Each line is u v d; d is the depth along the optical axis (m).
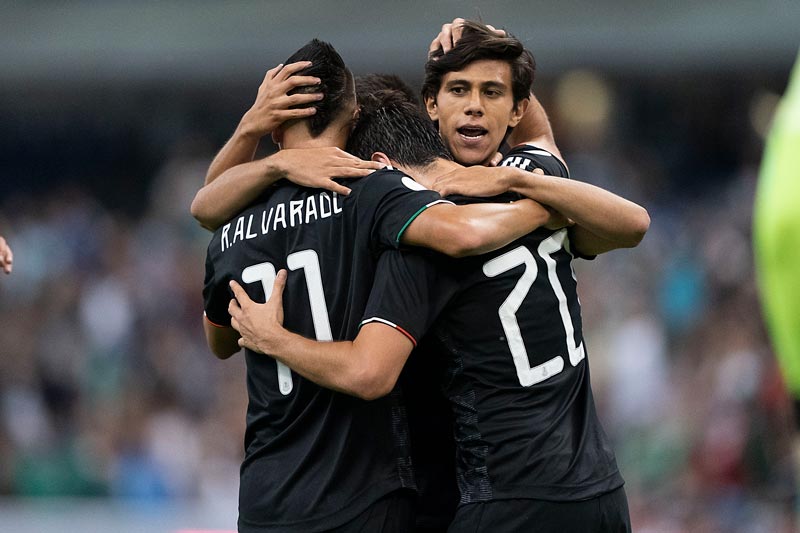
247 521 12.22
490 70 12.95
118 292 47.38
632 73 49.44
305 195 12.35
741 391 32.81
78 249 50.81
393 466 12.02
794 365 7.61
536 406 12.08
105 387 44.25
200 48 52.62
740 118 51.12
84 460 39.75
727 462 31.06
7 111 57.72
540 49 49.31
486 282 12.13
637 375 37.09
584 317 39.47
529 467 11.81
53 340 45.91
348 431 11.89
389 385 11.57
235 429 39.34
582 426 12.33
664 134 51.62
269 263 12.34
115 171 58.28
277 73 12.82
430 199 11.85
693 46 48.47
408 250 11.89
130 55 53.38
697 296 40.16
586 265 41.28
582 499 11.82
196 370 43.62
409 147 12.76
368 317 11.73
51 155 59.22
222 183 12.73
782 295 7.46
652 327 38.19
